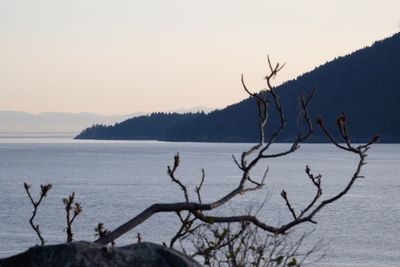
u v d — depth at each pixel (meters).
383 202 114.94
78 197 119.94
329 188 142.75
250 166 6.60
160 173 190.62
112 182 158.75
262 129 6.54
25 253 5.29
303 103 6.39
